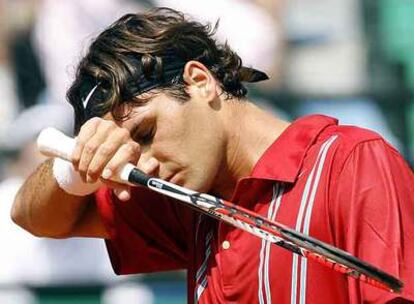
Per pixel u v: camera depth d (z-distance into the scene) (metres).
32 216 14.65
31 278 26.02
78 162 12.30
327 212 11.99
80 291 26.09
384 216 11.75
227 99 12.80
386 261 11.58
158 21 12.73
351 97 27.81
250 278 12.30
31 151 26.97
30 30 27.55
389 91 27.88
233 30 27.70
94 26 27.23
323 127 12.54
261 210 12.40
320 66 28.02
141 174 12.18
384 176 11.93
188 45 12.66
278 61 27.94
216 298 12.65
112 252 14.55
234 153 12.75
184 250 14.08
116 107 12.33
